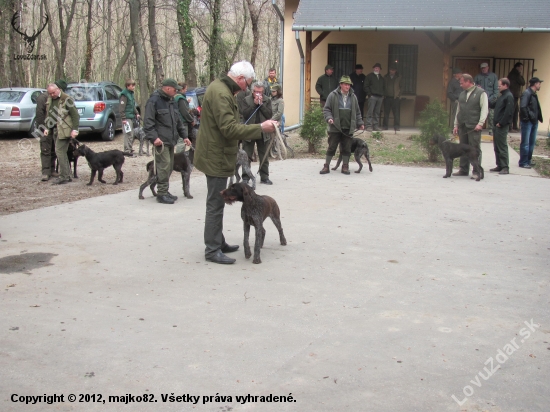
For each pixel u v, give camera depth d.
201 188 9.73
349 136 10.92
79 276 5.39
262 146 9.74
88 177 10.91
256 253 5.80
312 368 3.67
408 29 16.81
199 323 4.36
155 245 6.43
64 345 3.97
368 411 3.20
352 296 4.95
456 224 7.44
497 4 17.83
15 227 7.11
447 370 3.66
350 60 19.94
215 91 5.51
